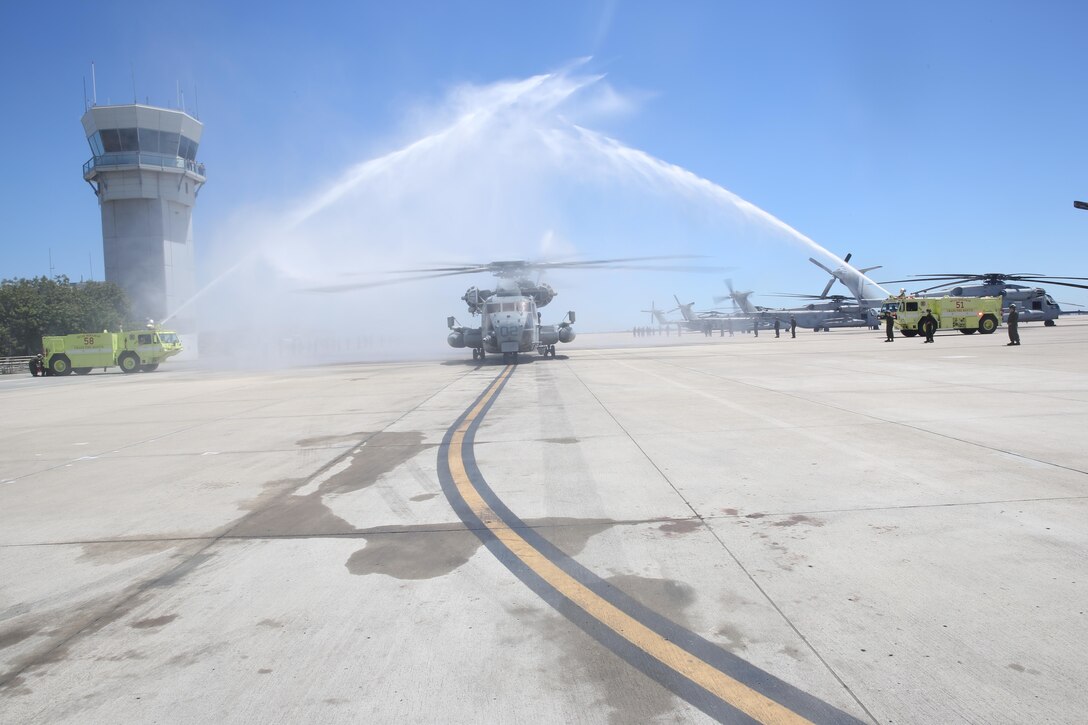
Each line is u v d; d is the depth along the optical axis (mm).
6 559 5445
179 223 57031
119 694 3354
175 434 11656
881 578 4332
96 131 53031
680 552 4953
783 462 7543
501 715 3043
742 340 47969
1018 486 6227
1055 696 3035
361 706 3154
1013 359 19438
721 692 3162
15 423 14219
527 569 4773
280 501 6898
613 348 39531
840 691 3131
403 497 6836
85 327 50938
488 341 27797
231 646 3809
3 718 3170
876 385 14391
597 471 7512
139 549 5562
